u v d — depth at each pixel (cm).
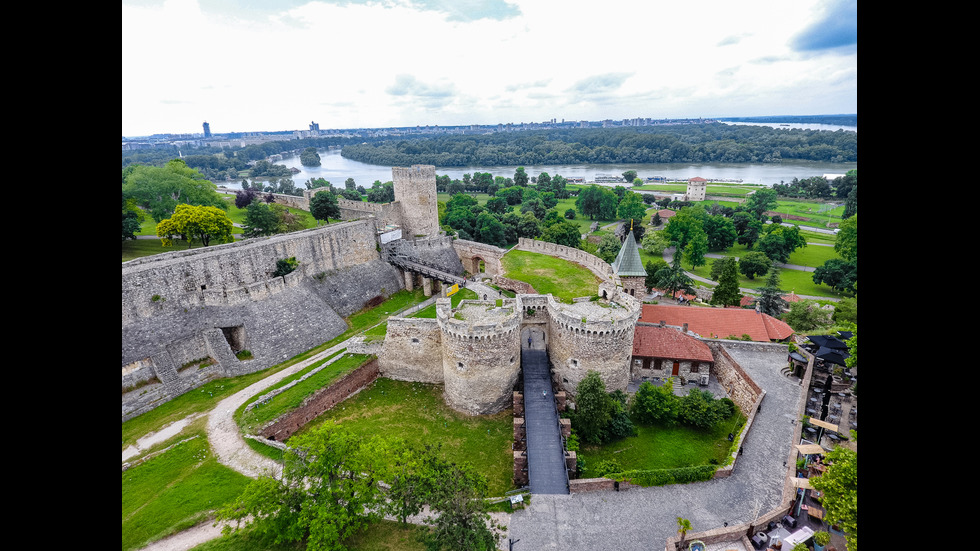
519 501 3581
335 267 7931
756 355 5659
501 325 4850
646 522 3416
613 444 4503
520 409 4912
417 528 3362
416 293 8744
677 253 9262
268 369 5872
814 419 4009
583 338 4900
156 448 4259
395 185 10488
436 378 5697
